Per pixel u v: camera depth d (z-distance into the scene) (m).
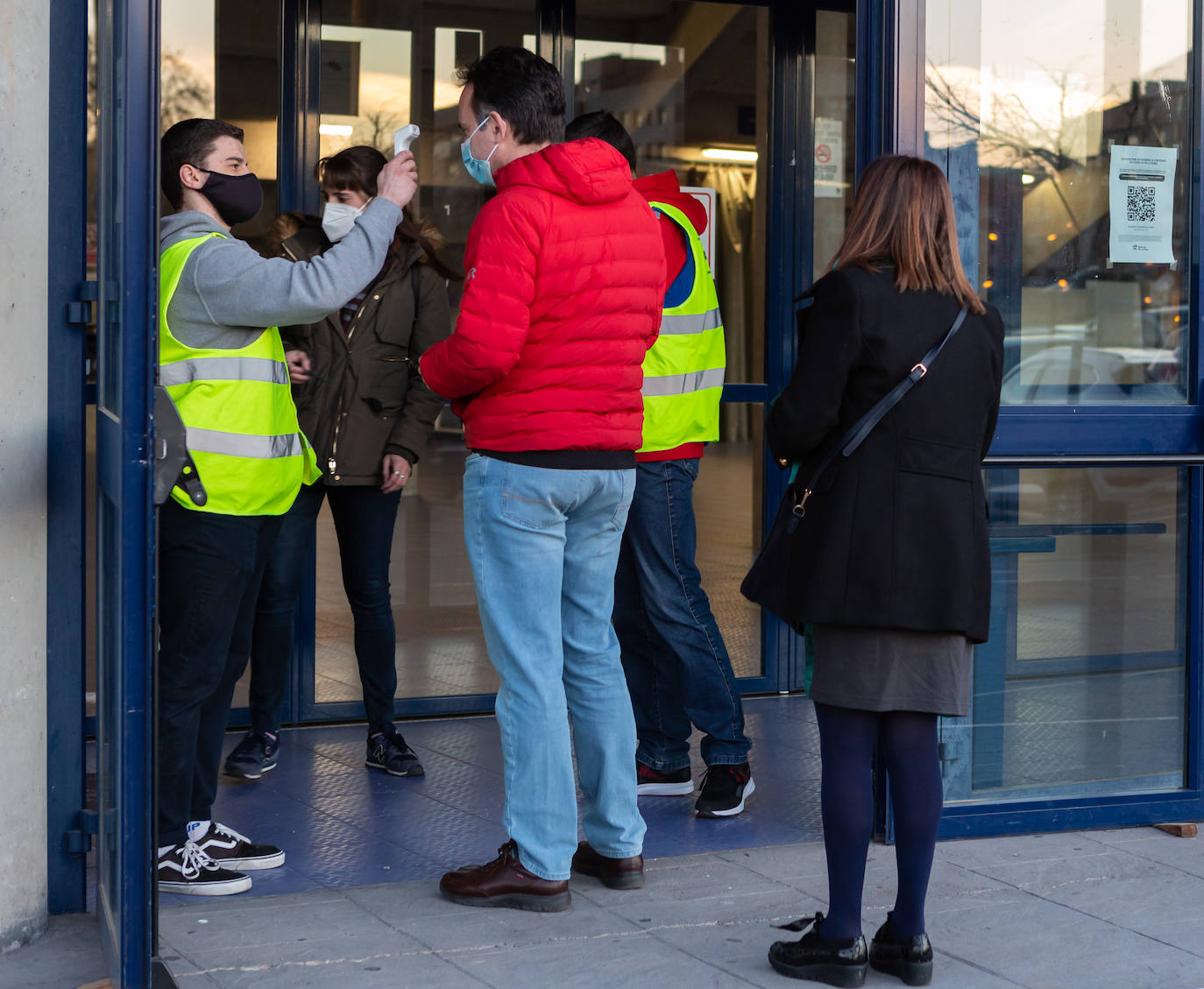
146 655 2.34
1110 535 3.74
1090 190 3.71
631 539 3.85
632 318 3.02
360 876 3.29
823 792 2.76
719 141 5.12
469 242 2.95
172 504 3.04
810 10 5.13
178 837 3.18
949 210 2.78
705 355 3.88
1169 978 2.76
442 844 3.53
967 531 2.69
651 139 5.05
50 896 3.00
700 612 3.86
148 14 2.26
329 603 4.78
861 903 2.77
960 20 3.58
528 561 3.01
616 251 2.97
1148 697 3.79
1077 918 3.07
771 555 2.79
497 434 2.98
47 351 2.91
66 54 2.90
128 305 2.28
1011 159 3.65
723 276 5.18
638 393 3.11
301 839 3.56
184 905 3.08
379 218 3.07
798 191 5.19
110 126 2.56
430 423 4.13
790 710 5.05
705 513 5.26
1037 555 3.70
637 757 4.05
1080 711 3.75
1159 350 3.79
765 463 5.29
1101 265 3.73
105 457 2.67
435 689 4.91
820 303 2.71
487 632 3.09
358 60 4.71
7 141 2.75
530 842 3.07
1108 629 3.76
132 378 2.29
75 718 2.99
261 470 3.09
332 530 4.77
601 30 4.96
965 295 2.76
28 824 2.86
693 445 3.87
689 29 5.05
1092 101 3.70
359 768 4.23
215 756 3.34
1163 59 3.74
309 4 4.62
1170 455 3.67
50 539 2.94
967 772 3.68
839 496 2.68
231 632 3.17
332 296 2.98
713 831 3.68
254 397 3.07
